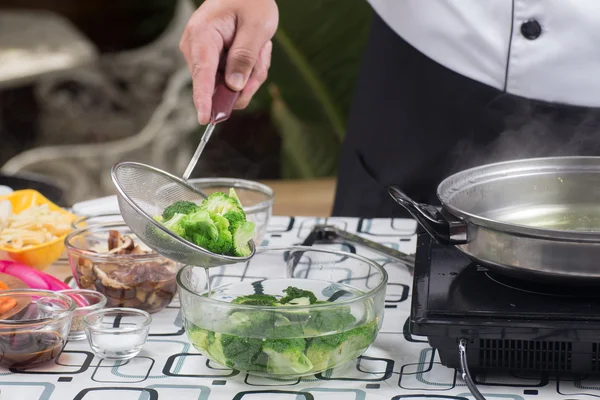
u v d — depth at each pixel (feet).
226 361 3.53
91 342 3.79
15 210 5.34
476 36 5.51
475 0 5.46
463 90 5.74
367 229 5.39
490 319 3.43
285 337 3.45
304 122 11.08
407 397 3.43
